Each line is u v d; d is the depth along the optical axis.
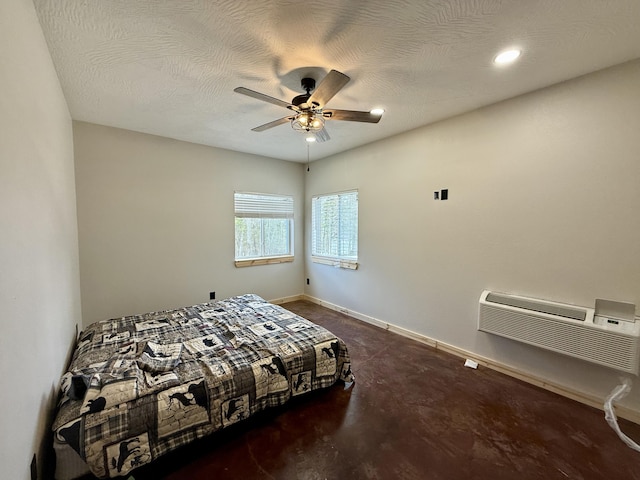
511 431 1.86
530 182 2.37
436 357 2.91
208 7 1.41
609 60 1.88
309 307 4.68
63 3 1.37
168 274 3.67
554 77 2.11
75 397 1.53
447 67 1.98
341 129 3.26
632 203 1.92
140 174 3.40
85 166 3.05
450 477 1.53
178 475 1.54
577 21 1.51
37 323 1.33
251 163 4.37
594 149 2.05
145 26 1.55
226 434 1.85
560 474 1.54
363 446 1.74
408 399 2.21
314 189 4.85
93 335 2.36
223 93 2.36
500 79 2.14
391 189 3.55
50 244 1.66
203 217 3.92
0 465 0.89
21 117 1.19
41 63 1.55
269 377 1.93
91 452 1.37
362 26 1.56
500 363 2.62
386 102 2.55
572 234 2.17
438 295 3.11
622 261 1.96
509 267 2.53
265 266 4.65
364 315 4.04
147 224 3.48
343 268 4.33
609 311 2.02
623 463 1.60
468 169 2.78
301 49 1.77
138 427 1.49
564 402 2.16
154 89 2.28
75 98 2.43
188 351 2.07
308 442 1.78
